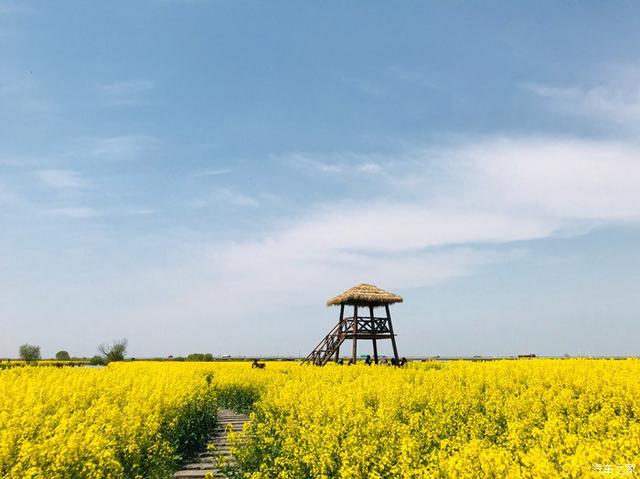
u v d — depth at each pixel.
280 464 8.61
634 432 7.38
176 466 10.79
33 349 72.50
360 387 15.59
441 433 10.46
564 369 20.58
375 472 7.39
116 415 11.20
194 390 17.67
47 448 7.88
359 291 31.56
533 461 5.80
